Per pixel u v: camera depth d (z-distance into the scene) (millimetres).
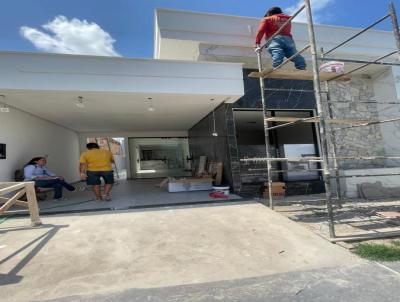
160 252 2908
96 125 9695
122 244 3119
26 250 2977
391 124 7195
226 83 5617
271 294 2070
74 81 4914
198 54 6488
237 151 6270
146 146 12273
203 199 5457
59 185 6090
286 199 5746
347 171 6184
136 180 11312
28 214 4480
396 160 7051
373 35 7477
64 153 9797
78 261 2707
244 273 2436
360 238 3205
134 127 10695
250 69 6543
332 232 3229
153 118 8734
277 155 6770
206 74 5527
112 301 2023
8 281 2336
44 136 8109
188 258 2762
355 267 2488
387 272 2373
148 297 2068
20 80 4711
